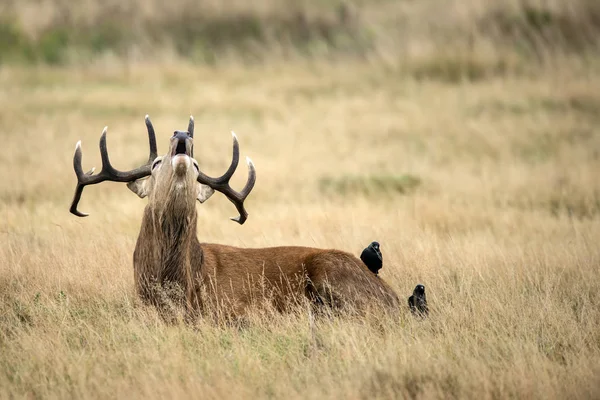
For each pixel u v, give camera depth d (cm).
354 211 4338
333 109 8406
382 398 2025
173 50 10881
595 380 2103
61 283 2891
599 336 2502
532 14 10781
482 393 2048
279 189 5222
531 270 3102
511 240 3747
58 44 10844
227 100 8719
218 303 2645
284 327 2544
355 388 2056
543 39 10362
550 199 4922
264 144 6906
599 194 4978
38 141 6419
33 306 2661
